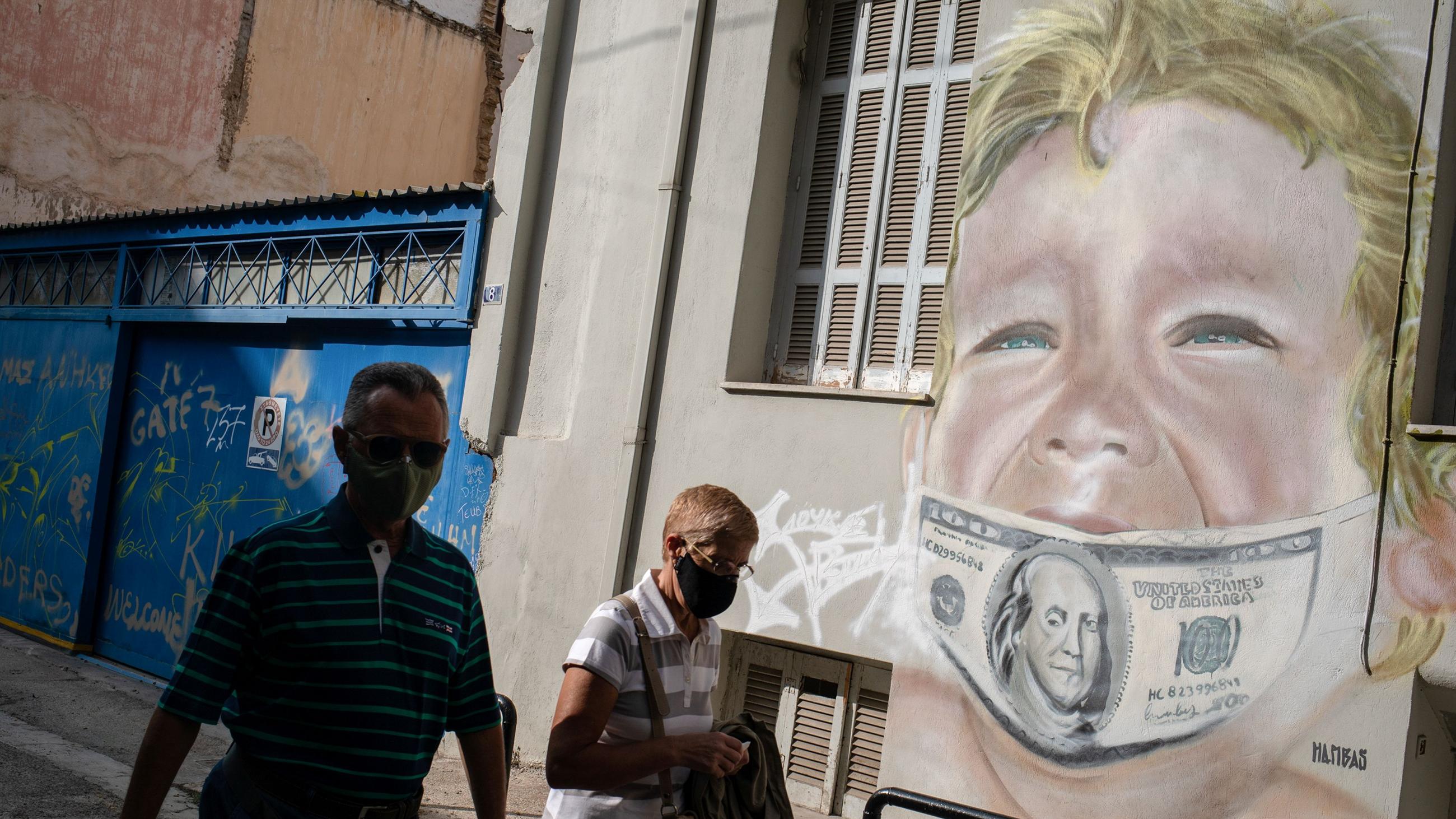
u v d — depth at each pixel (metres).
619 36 7.48
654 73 7.19
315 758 2.47
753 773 3.09
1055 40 5.48
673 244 6.88
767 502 6.19
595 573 6.84
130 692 8.86
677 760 2.88
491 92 17.88
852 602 5.79
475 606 2.88
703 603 3.02
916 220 6.22
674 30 7.12
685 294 6.77
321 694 2.48
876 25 6.58
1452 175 4.52
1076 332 5.22
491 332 7.70
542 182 7.77
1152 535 4.87
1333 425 4.49
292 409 8.91
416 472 2.60
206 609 2.48
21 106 12.92
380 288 8.57
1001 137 5.61
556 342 7.48
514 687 7.18
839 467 5.94
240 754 2.53
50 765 6.43
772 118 6.64
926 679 5.46
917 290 6.13
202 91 14.52
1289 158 4.72
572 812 2.89
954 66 6.21
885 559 5.70
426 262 8.29
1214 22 4.98
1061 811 4.96
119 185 13.78
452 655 2.73
